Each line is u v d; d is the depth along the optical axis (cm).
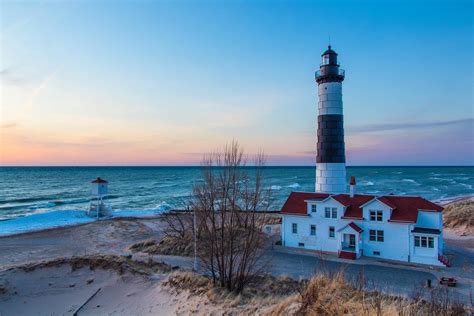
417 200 3597
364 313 1136
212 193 2500
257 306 1838
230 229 2403
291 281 2472
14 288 2470
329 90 4212
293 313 1363
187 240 3966
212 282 2331
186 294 2200
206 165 2616
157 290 2364
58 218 6431
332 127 4212
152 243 4284
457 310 1095
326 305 1305
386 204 3472
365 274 2922
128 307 2198
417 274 2939
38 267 2708
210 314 1841
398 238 3422
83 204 8638
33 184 13825
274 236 4419
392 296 1473
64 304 2308
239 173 2569
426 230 3375
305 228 3866
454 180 16350
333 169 4191
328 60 4212
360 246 3562
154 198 9838
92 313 2164
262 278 2553
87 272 2706
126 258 3105
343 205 3662
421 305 1208
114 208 8175
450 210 5794
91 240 4819
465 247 3947
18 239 4888
